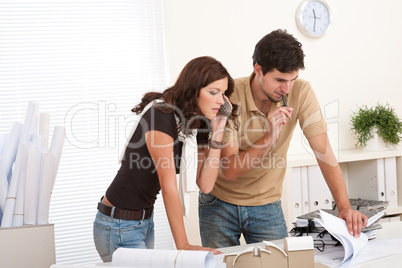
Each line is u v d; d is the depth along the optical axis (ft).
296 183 10.20
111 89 10.47
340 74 11.74
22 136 6.02
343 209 5.82
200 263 3.89
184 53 10.53
